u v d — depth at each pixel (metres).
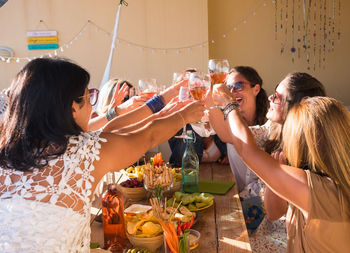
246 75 2.46
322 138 1.21
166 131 1.19
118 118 1.51
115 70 4.40
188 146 1.79
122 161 1.06
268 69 4.76
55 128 0.94
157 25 4.33
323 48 4.70
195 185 1.78
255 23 4.70
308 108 1.28
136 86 4.42
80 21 4.36
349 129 1.22
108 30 4.36
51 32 4.36
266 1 4.66
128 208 1.50
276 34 4.70
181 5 4.29
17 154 0.92
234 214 1.56
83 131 1.04
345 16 4.63
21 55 4.41
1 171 0.94
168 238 1.13
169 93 1.61
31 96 0.93
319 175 1.22
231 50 4.75
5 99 1.01
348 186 1.17
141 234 1.27
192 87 1.40
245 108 2.51
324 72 4.73
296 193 1.19
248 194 2.10
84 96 1.02
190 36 4.32
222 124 1.73
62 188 0.92
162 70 4.38
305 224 1.25
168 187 1.51
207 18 4.29
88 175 0.96
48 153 0.94
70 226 0.93
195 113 1.28
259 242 1.81
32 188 0.91
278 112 1.87
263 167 1.25
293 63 4.74
